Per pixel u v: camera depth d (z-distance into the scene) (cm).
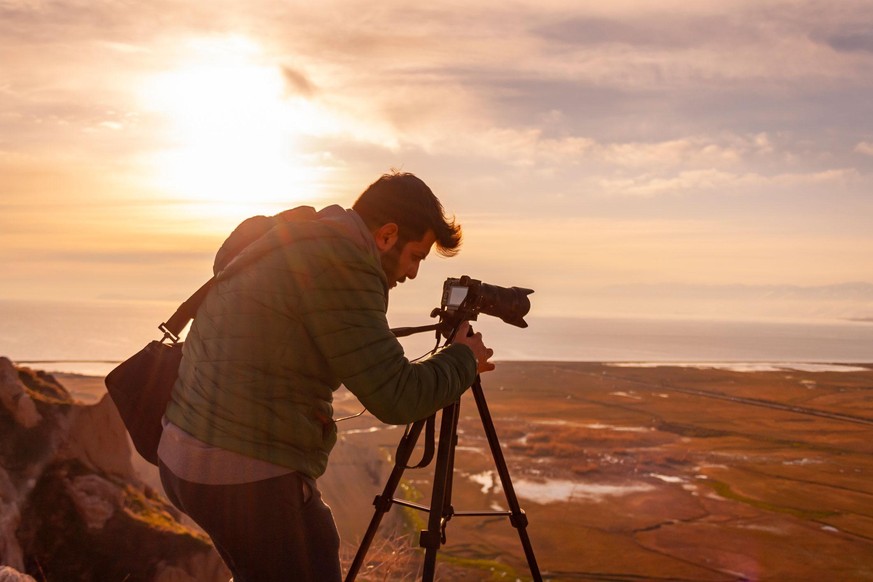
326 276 166
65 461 543
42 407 574
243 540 170
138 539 504
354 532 1744
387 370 167
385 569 387
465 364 192
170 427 178
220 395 168
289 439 170
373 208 185
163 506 609
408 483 2656
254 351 167
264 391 167
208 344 173
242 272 174
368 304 170
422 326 225
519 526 261
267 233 178
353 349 165
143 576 477
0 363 577
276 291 167
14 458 520
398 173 192
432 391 178
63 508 499
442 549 2180
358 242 175
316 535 177
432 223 189
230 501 167
